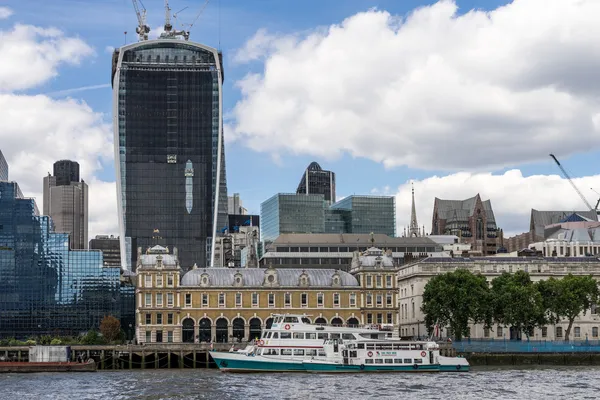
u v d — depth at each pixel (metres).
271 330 189.62
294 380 166.88
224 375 180.75
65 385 161.50
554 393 144.00
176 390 149.62
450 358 190.25
